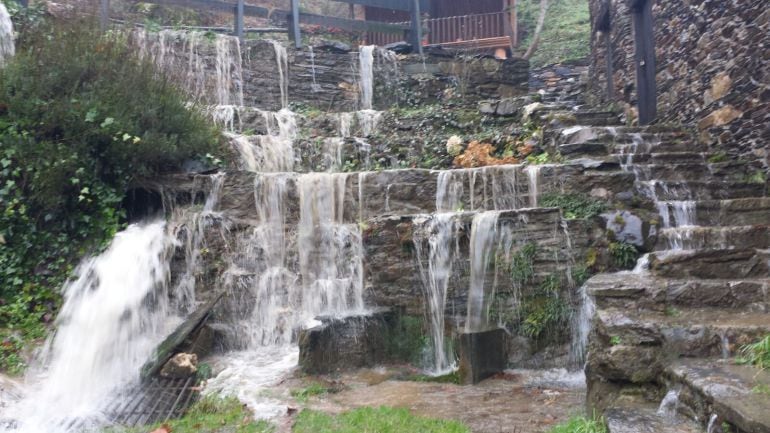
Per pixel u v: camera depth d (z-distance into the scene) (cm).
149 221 669
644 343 350
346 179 655
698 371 308
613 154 690
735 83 666
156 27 1067
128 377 492
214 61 1021
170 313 599
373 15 1534
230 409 412
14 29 796
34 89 647
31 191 610
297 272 624
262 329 593
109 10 1067
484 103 916
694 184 620
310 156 829
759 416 244
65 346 523
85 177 634
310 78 1080
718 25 697
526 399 423
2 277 577
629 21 988
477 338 484
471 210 621
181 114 724
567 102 1264
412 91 1108
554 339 518
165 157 687
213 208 659
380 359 532
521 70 1141
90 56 700
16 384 464
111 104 674
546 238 536
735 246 514
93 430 386
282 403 424
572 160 656
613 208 575
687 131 756
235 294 603
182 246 620
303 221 645
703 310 388
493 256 536
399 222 573
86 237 626
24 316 559
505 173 620
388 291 564
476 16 1512
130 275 573
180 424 387
